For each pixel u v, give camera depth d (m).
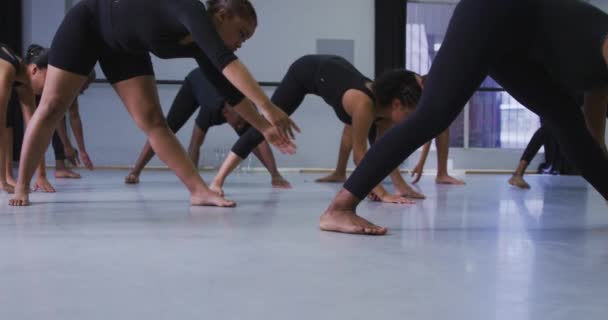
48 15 6.62
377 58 6.88
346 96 2.33
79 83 1.99
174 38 1.73
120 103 6.56
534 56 1.46
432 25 7.20
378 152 1.46
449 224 1.71
